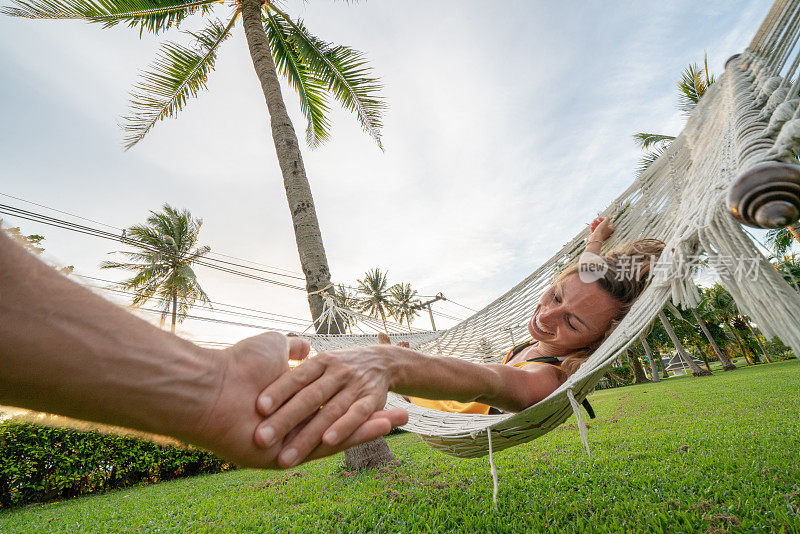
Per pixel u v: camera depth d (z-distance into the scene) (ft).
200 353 1.86
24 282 1.36
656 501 7.97
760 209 1.99
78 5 21.36
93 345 1.46
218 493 17.11
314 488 14.66
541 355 6.11
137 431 1.67
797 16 4.37
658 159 7.29
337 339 11.43
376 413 2.34
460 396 3.37
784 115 2.88
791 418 15.34
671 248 3.64
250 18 23.09
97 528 12.92
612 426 20.62
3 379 1.33
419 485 12.59
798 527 5.66
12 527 15.25
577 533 6.95
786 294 2.42
